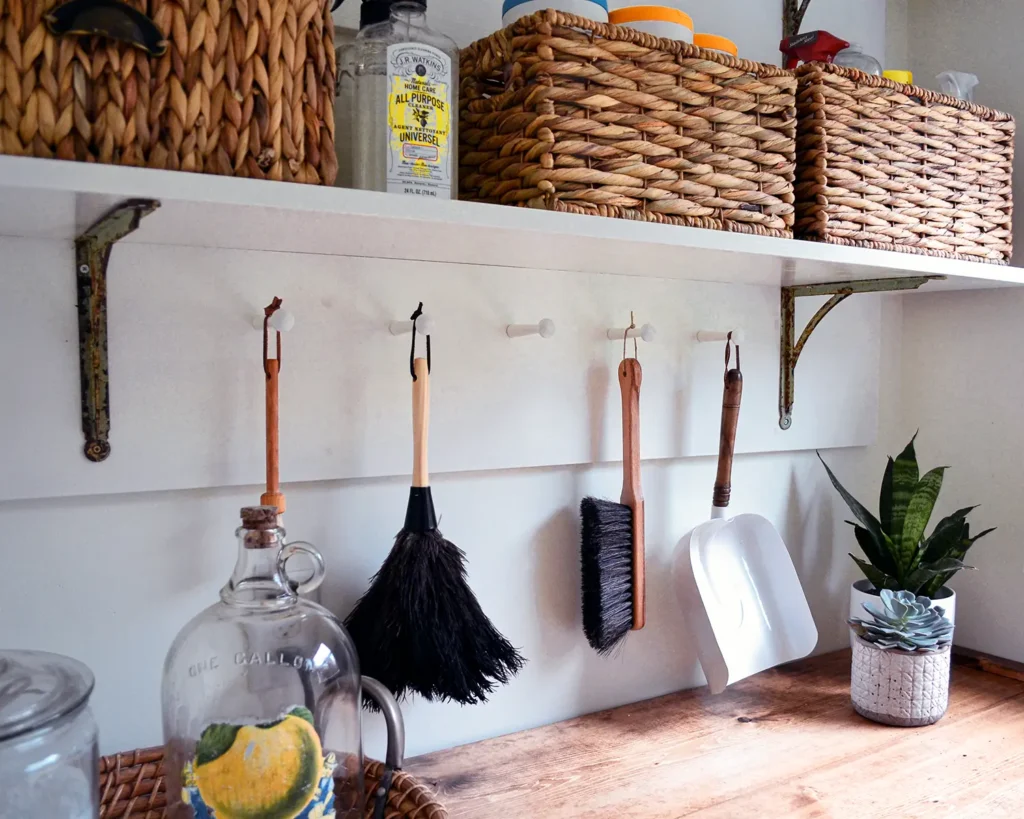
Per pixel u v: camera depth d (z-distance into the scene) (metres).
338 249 0.80
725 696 1.12
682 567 1.09
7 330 0.70
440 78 0.69
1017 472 1.25
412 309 0.89
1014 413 1.25
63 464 0.72
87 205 0.56
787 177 0.87
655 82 0.76
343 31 0.85
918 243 1.01
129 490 0.75
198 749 0.62
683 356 1.10
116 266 0.74
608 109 0.74
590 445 1.02
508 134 0.75
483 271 0.93
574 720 1.04
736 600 1.16
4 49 0.51
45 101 0.51
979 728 1.04
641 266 0.95
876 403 1.34
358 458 0.86
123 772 0.73
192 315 0.77
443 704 0.95
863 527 1.21
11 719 0.54
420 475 0.83
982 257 1.08
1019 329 1.24
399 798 0.71
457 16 0.92
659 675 1.12
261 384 0.81
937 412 1.35
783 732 1.02
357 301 0.85
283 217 0.61
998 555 1.27
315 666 0.67
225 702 0.64
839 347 1.28
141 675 0.78
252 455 0.81
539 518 1.01
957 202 1.04
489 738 0.98
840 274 1.03
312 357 0.83
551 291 0.98
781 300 1.20
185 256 0.77
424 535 0.82
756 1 1.17
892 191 0.98
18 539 0.73
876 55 1.32
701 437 1.12
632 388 1.01
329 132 0.61
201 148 0.56
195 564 0.80
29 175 0.49
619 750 0.96
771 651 1.17
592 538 0.98
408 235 0.71
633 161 0.75
